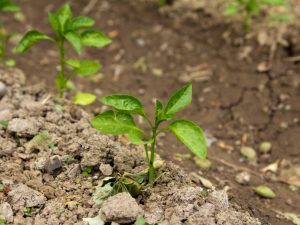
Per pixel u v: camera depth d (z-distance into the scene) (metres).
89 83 1.26
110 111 0.85
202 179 0.96
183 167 0.99
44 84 1.19
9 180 0.87
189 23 1.39
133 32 1.40
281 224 0.92
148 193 0.87
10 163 0.90
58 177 0.89
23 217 0.83
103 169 0.89
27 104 1.00
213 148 1.11
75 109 1.03
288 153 1.10
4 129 0.95
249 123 1.17
